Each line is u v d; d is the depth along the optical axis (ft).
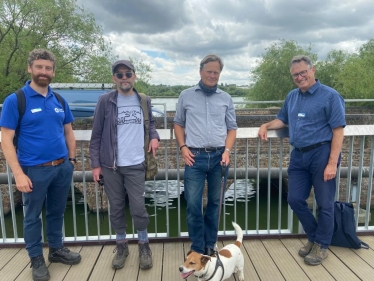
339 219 10.22
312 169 9.36
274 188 36.24
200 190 9.16
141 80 63.93
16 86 47.32
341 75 64.54
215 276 7.60
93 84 40.55
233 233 11.34
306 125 9.17
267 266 9.36
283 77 69.72
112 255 10.07
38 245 8.69
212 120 8.95
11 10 46.57
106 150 8.75
